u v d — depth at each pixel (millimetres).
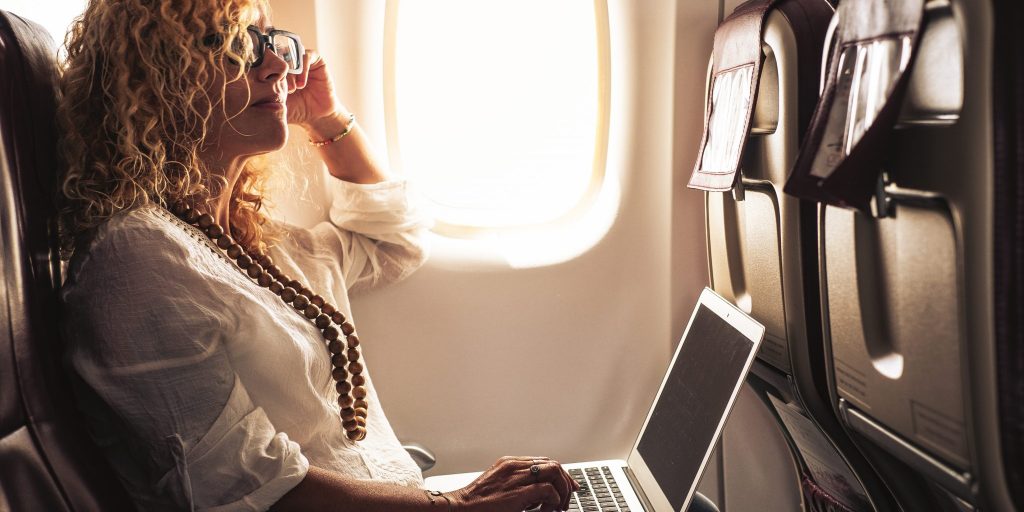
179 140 1093
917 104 764
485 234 1599
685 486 1177
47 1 1318
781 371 1218
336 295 1389
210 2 1053
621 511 1310
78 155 1038
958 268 716
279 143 1167
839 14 891
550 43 1555
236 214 1273
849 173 770
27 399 879
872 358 914
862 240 909
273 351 1064
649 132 1584
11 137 916
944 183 726
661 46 1555
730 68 1256
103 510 936
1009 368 679
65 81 1057
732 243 1384
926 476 867
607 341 1647
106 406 1028
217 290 1025
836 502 1343
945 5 709
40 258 974
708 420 1179
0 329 839
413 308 1593
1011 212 664
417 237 1505
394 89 1524
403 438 1633
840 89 867
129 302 964
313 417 1119
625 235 1618
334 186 1480
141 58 1039
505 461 1209
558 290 1621
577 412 1664
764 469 1684
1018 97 655
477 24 1531
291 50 1202
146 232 998
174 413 973
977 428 716
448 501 1097
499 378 1634
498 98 1563
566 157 1609
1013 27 649
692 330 1411
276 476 987
